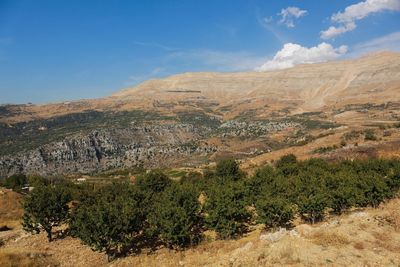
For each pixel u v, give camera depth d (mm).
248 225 37969
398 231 24797
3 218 54406
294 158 83875
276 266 20172
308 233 25109
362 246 21953
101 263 30078
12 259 27672
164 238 31094
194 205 35906
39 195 39000
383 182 36781
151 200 41312
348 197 36562
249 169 103438
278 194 42906
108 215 30703
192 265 24953
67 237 39062
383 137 111312
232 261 22703
